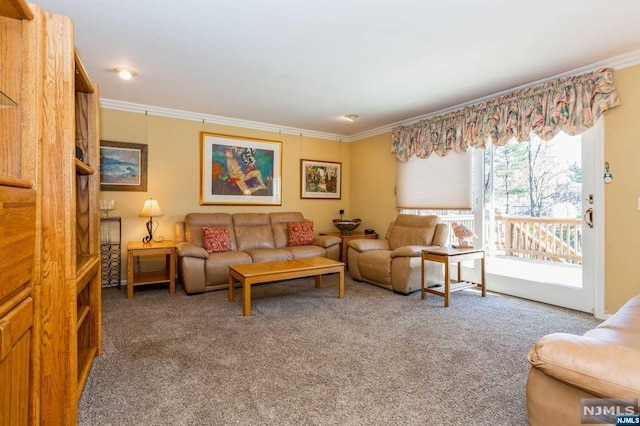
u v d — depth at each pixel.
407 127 4.96
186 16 2.26
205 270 3.92
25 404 1.22
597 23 2.34
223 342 2.51
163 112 4.50
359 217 5.97
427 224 4.32
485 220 4.18
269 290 4.03
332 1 2.09
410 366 2.14
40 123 1.38
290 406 1.71
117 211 4.26
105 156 4.16
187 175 4.71
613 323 1.65
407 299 3.67
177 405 1.71
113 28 2.41
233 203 5.07
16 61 1.33
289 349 2.39
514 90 3.64
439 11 2.19
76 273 1.68
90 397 1.78
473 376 2.01
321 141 5.93
